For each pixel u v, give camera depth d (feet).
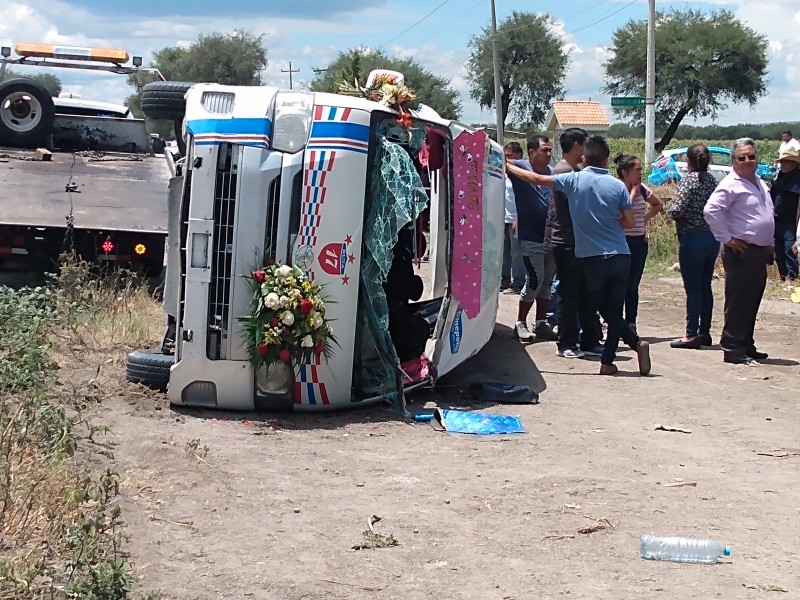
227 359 24.17
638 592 15.17
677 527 17.98
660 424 25.44
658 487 20.24
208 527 17.25
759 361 33.91
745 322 33.40
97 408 23.89
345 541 16.93
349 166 24.03
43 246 37.60
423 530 17.53
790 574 15.98
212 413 24.52
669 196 74.28
